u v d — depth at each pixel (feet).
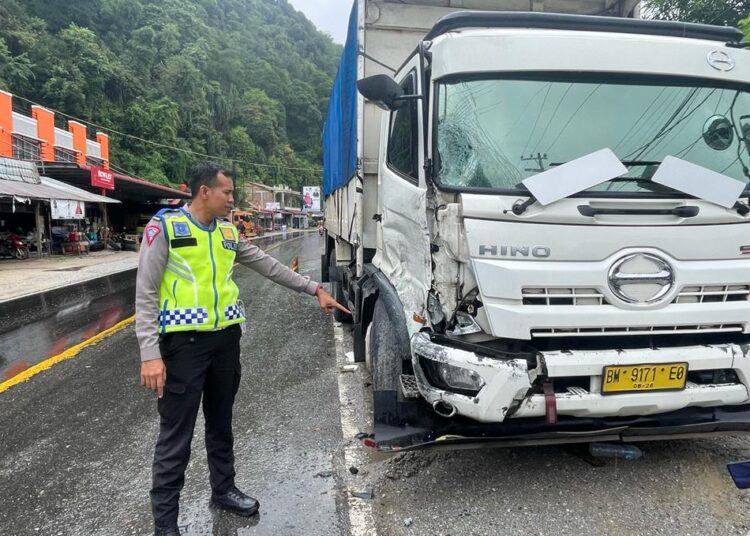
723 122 10.12
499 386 8.66
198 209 8.63
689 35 10.70
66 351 21.27
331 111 26.17
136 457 12.12
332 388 16.38
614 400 8.87
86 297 34.86
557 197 8.82
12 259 60.49
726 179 9.21
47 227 68.54
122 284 41.06
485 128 9.69
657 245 8.97
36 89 125.08
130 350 21.38
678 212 9.04
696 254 9.10
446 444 9.57
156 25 198.70
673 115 9.98
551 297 8.84
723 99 10.24
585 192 9.09
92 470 11.55
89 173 67.82
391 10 15.40
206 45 230.68
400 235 11.31
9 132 74.38
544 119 9.77
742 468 8.45
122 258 64.44
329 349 20.99
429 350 9.14
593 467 11.05
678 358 8.91
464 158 9.54
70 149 91.30
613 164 9.11
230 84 251.60
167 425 8.59
